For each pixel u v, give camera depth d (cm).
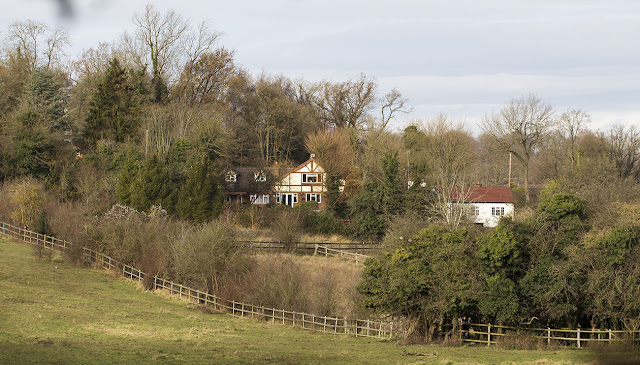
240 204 8525
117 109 8681
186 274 4991
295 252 7038
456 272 3634
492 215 8094
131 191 7181
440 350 3341
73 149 8306
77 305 4200
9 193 6925
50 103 8994
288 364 2712
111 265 5647
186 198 7225
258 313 4491
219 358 2756
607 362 2914
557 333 3581
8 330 3158
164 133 8381
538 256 3666
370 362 2850
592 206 4844
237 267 4888
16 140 7731
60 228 6212
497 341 3575
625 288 3406
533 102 8962
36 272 5222
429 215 7006
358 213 7812
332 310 4441
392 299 3734
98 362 2470
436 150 8612
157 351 2839
